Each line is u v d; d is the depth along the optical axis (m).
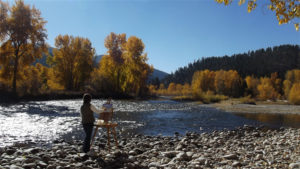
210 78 94.88
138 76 54.69
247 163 6.36
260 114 27.44
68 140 10.27
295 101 48.56
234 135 13.25
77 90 51.69
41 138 10.39
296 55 170.25
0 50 33.53
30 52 35.66
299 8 4.34
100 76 53.50
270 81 101.31
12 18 33.28
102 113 7.45
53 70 52.44
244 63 181.00
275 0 4.55
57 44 50.91
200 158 6.66
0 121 14.42
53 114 19.34
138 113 23.36
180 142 10.07
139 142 9.95
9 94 32.69
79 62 52.41
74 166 5.77
